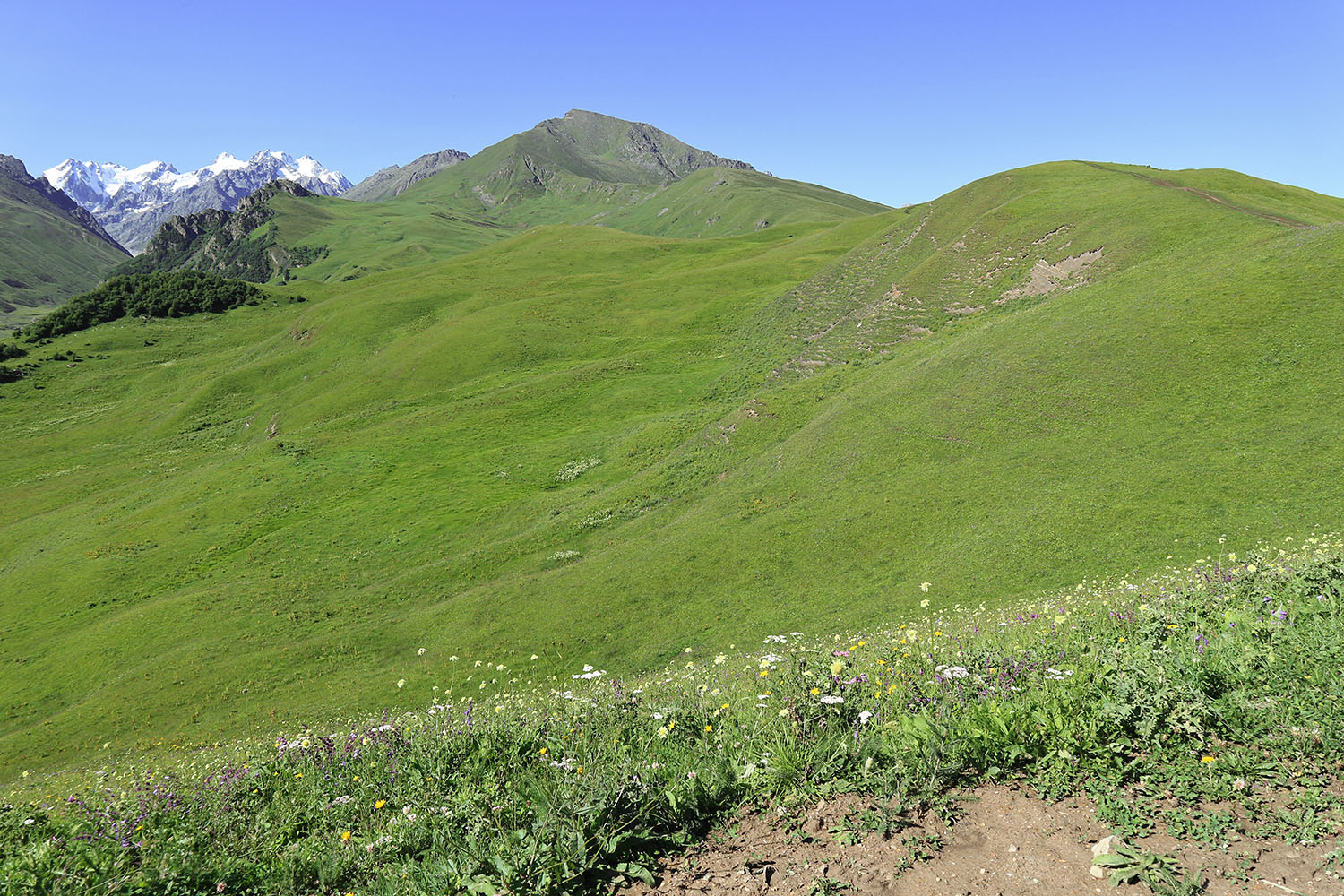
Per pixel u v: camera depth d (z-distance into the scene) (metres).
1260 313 40.19
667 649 34.25
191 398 132.25
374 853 5.55
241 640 47.50
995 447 41.72
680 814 5.30
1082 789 5.02
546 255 199.38
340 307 157.25
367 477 77.69
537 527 58.91
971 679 6.61
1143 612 8.29
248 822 6.88
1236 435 33.56
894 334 79.25
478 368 113.50
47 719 42.84
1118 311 47.31
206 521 70.88
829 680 6.71
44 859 5.75
